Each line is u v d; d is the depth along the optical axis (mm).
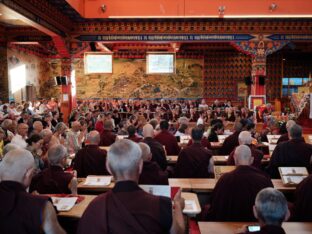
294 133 5270
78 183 4598
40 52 21172
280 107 20531
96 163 5270
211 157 5379
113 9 14156
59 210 3312
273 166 5320
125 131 9273
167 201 2043
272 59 22172
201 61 22188
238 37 14773
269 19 14594
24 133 7383
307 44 20281
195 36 14750
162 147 5762
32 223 2301
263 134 9070
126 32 14742
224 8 13891
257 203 2338
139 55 22203
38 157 5473
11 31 15117
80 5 13656
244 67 21953
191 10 14195
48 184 3830
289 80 22172
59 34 13203
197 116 15758
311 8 14141
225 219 3576
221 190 3592
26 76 18922
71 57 14930
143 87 22438
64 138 7797
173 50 20781
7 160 2502
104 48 18672
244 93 21969
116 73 22344
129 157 2080
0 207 2322
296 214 3598
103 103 20328
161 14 14195
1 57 15672
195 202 3568
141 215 1956
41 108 16875
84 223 2023
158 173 4090
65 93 15000
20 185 2463
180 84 22297
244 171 3588
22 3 9383
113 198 2020
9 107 14000
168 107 19438
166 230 2004
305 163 5168
